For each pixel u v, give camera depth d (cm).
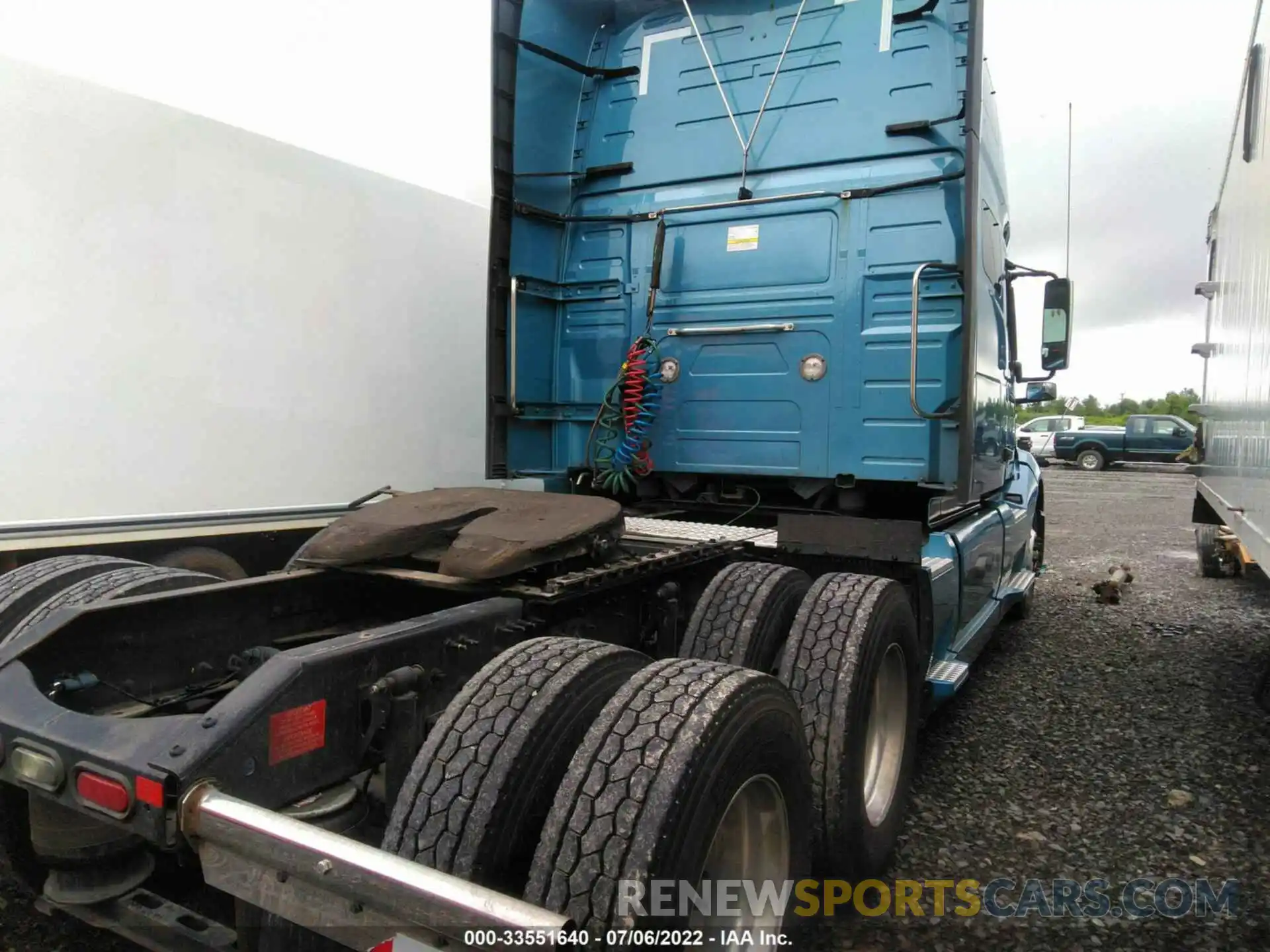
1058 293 563
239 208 397
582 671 213
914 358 379
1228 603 825
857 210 420
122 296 357
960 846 345
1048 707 512
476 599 299
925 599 367
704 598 329
